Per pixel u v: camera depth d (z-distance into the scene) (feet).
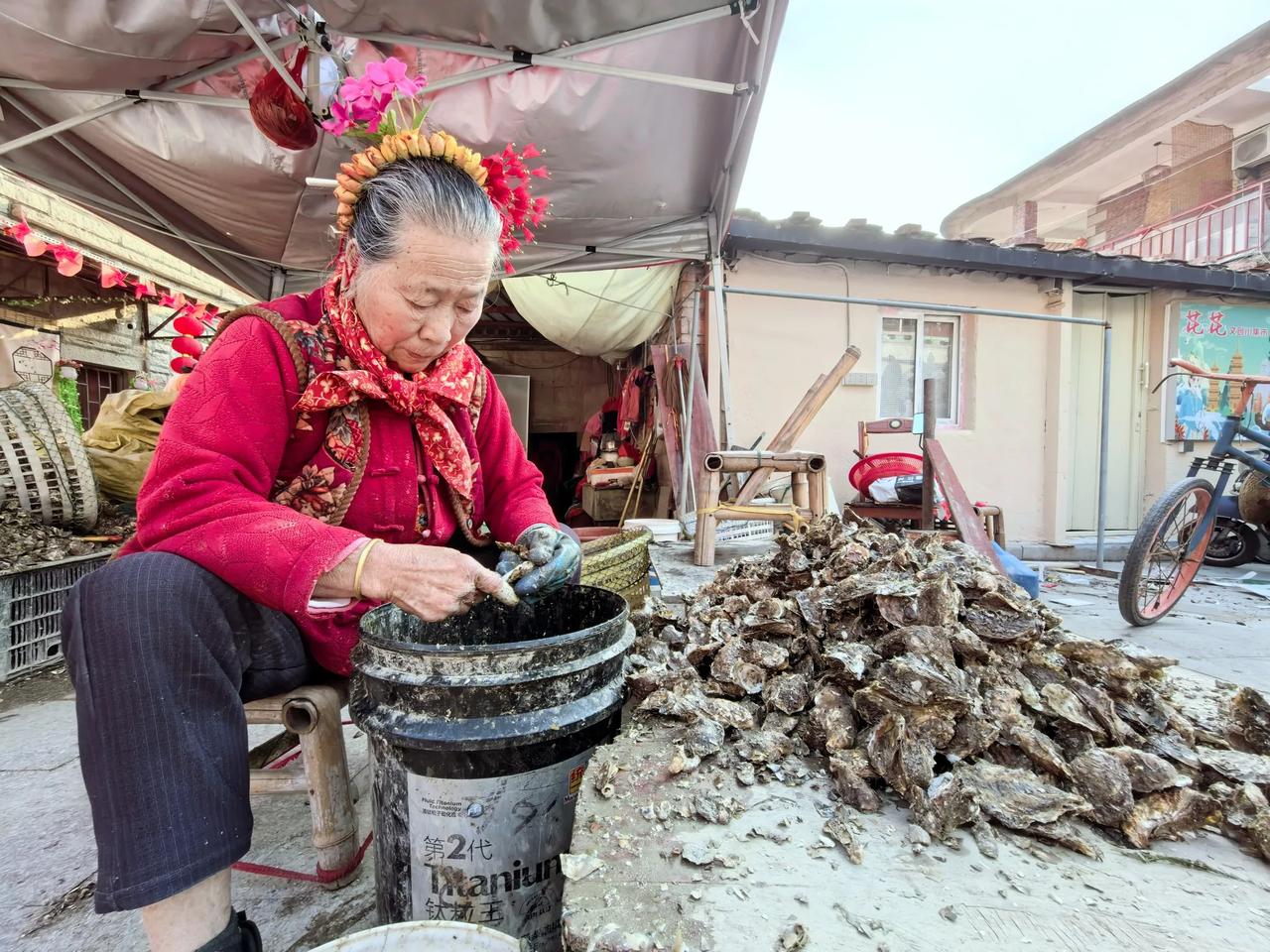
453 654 2.58
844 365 13.25
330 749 3.75
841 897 2.30
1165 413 18.35
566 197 9.68
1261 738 3.42
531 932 2.83
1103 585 13.48
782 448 13.20
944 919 2.21
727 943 2.07
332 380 3.28
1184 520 10.51
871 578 3.99
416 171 3.05
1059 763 2.94
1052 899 2.33
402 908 2.81
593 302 16.21
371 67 3.53
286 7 5.90
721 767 3.07
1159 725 3.42
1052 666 3.55
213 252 11.73
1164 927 2.19
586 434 23.70
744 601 4.55
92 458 11.50
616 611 3.44
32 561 8.84
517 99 7.37
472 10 6.05
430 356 3.41
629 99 7.68
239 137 8.00
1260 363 18.58
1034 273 16.70
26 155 8.61
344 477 3.47
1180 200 31.89
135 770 2.43
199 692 2.64
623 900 2.27
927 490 12.25
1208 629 9.98
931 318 17.01
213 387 3.05
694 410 12.84
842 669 3.44
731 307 15.93
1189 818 2.78
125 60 6.47
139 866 2.39
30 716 7.25
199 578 2.72
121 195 9.87
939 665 3.25
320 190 9.10
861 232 15.34
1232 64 28.35
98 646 2.47
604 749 3.15
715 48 7.17
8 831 4.76
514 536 4.15
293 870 4.22
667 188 10.05
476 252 3.07
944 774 2.82
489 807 2.68
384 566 2.70
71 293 15.58
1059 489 17.22
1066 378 17.15
